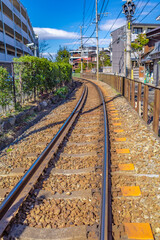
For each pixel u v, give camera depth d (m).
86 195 3.65
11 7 39.75
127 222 3.06
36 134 7.14
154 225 3.01
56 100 14.49
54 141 5.99
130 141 6.09
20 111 9.40
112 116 9.27
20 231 2.96
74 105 12.54
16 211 3.27
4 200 3.33
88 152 5.41
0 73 8.35
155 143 5.71
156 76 26.06
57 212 3.29
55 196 3.69
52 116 9.88
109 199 3.47
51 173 4.46
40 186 4.00
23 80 10.94
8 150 5.91
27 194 3.64
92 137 6.53
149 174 4.25
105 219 2.94
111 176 4.28
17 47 43.88
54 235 2.88
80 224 3.05
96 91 20.08
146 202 3.47
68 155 5.29
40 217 3.23
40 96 13.72
